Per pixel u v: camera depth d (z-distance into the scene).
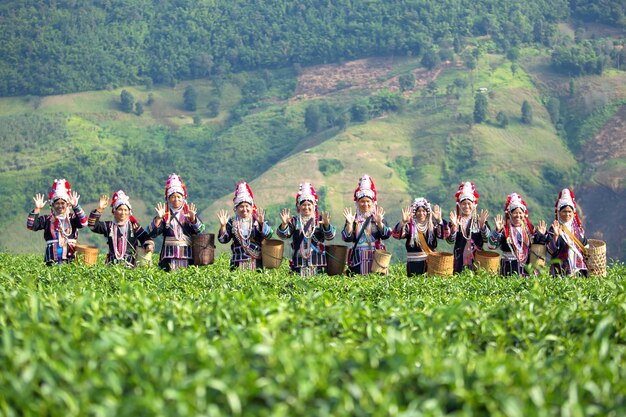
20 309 11.03
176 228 23.38
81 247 23.92
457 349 9.91
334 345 9.82
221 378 7.99
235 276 18.42
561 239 22.50
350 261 23.20
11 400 8.00
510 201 22.98
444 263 22.38
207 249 23.34
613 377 8.73
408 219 23.39
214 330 10.48
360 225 23.03
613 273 23.77
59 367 8.04
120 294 13.14
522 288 17.31
